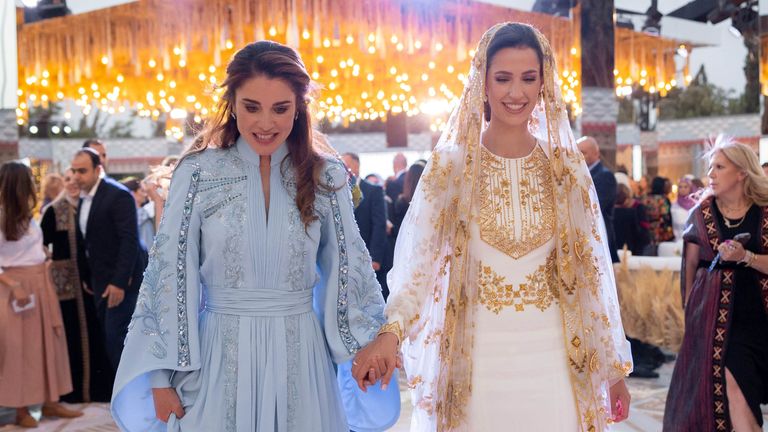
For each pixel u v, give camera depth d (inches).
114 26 394.0
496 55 96.0
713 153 155.3
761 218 150.6
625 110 388.5
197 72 473.4
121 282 217.6
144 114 439.8
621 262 290.8
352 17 418.3
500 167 98.1
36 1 355.9
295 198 89.3
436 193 98.6
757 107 390.0
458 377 95.7
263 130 86.2
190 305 87.3
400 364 95.0
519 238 96.1
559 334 96.7
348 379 98.8
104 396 232.5
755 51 389.4
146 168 438.6
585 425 95.7
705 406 147.9
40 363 205.8
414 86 579.8
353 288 92.5
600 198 243.3
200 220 88.4
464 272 96.4
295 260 88.5
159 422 91.8
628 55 388.2
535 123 102.5
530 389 94.7
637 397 221.3
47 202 284.7
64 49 382.0
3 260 203.3
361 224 258.2
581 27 333.7
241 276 87.4
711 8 393.1
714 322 149.7
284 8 407.2
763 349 148.6
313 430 88.5
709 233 154.4
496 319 95.5
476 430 94.7
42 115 376.2
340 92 570.9
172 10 389.4
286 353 87.5
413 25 430.0
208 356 87.5
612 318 101.3
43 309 208.2
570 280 96.9
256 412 86.7
